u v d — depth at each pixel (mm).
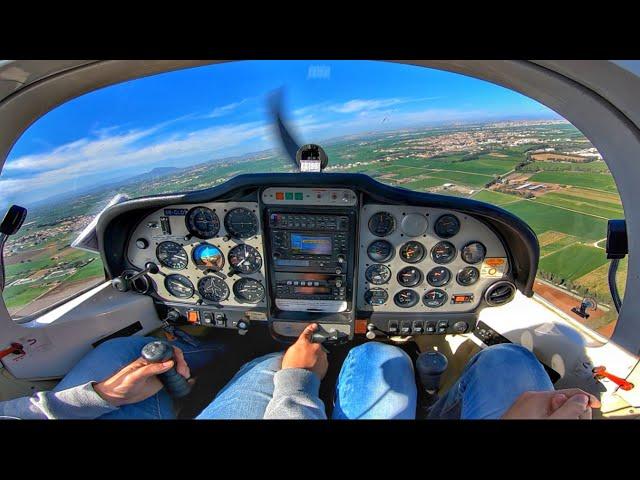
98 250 689
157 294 759
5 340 511
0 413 364
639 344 379
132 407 422
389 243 670
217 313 754
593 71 242
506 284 683
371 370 488
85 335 630
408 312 742
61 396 377
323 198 608
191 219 680
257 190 613
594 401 309
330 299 721
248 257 706
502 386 413
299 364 474
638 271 360
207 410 411
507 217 556
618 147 308
